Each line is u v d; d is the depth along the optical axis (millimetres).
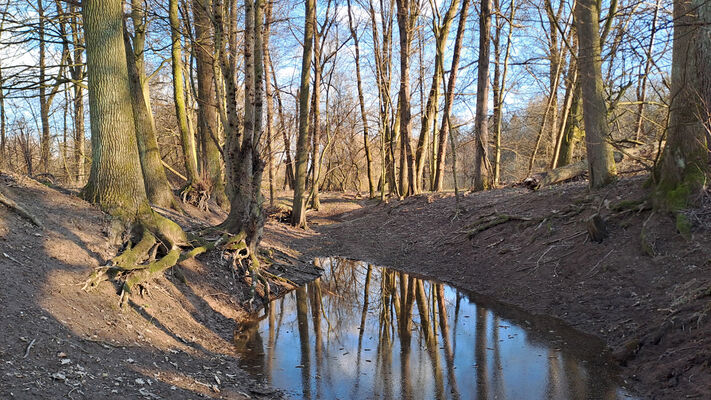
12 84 11281
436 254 14430
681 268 7996
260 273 11461
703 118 8773
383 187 26438
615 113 17062
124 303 7047
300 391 6102
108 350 5723
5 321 5188
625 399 5734
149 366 5789
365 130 28656
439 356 7371
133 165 8984
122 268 7598
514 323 8781
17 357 4754
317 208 26969
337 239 19031
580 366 6738
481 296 10773
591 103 11859
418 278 12945
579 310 8750
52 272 6668
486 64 18266
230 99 11195
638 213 9891
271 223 19859
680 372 5867
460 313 9625
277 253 14070
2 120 19875
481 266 12406
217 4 11023
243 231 11445
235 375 6465
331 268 14680
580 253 10211
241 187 11523
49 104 19969
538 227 12070
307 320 9461
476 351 7523
